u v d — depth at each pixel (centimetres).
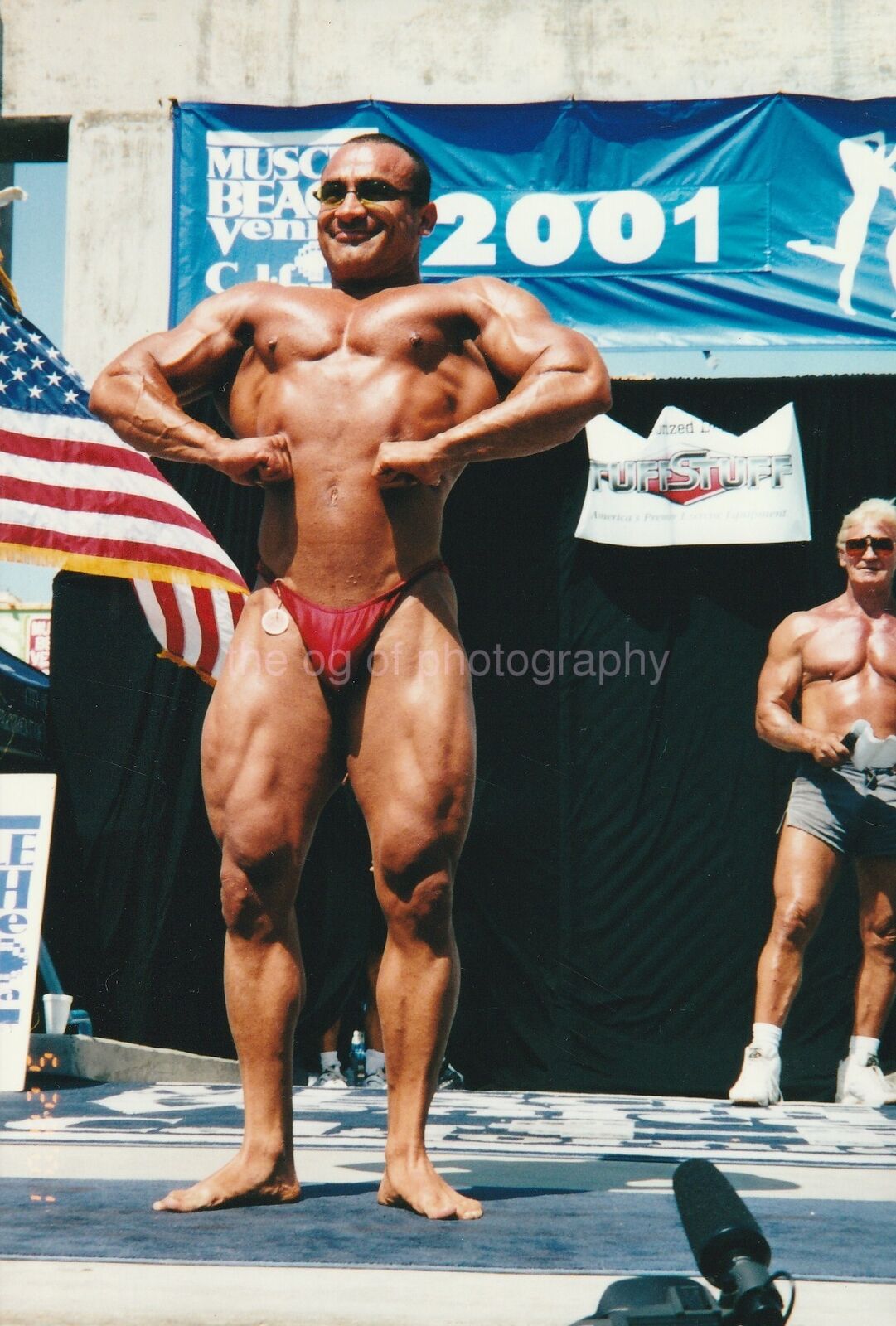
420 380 272
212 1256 203
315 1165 315
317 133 805
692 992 781
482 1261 202
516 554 812
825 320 780
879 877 657
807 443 803
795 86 823
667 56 830
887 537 671
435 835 258
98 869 805
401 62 839
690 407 806
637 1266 199
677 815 791
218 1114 447
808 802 652
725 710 796
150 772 809
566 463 815
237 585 734
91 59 851
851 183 784
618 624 805
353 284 286
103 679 815
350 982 779
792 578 800
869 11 825
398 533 268
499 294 276
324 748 265
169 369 280
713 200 789
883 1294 184
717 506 798
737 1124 471
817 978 771
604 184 795
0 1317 173
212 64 848
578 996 786
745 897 784
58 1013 660
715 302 785
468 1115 496
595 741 799
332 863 787
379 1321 171
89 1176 288
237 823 261
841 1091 667
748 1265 130
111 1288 183
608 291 791
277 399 274
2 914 622
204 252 802
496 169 798
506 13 838
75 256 838
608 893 790
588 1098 622
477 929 794
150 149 843
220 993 802
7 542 696
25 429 713
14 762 884
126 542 714
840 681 664
